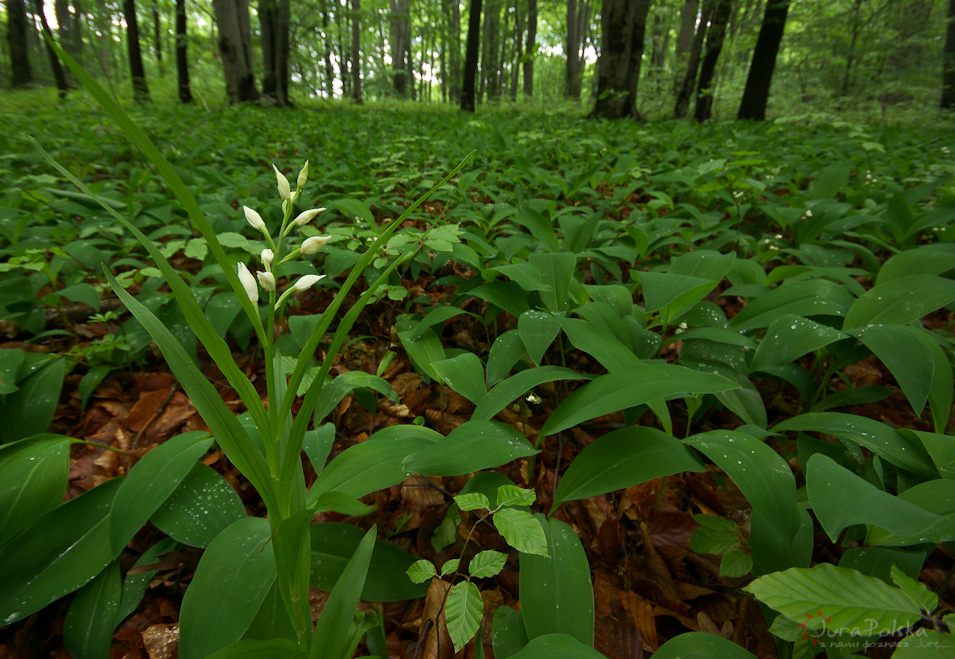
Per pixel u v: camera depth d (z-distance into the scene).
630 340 0.43
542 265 0.52
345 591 0.22
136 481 0.33
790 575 0.22
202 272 0.59
